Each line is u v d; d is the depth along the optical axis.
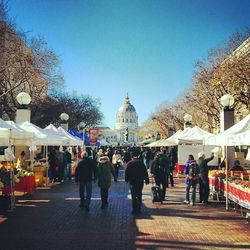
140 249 8.49
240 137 11.65
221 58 39.75
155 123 82.25
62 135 23.47
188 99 45.97
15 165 19.05
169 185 22.78
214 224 11.29
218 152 22.92
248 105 32.50
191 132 24.34
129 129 175.50
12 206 13.50
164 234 9.96
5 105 38.19
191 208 14.30
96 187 22.00
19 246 8.73
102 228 10.66
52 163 23.67
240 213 13.19
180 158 27.12
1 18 27.94
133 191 13.12
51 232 10.13
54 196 17.28
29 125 19.69
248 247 8.72
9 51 31.06
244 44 34.91
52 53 35.78
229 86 32.34
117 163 30.59
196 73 39.94
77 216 12.48
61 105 52.66
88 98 71.00
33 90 38.78
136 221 11.70
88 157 13.91
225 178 15.12
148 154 34.09
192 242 9.12
